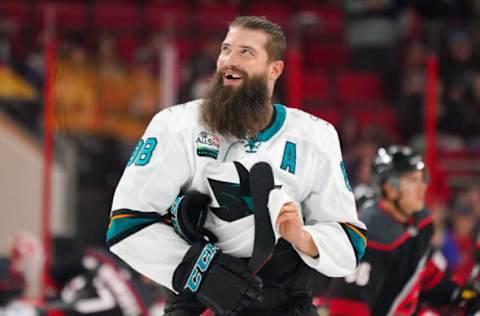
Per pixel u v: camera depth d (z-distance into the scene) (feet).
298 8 89.61
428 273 32.04
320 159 21.97
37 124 61.41
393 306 30.76
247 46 21.42
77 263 40.63
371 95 79.20
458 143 74.28
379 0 85.76
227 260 20.70
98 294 39.83
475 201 60.75
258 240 20.31
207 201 21.22
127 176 21.33
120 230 21.06
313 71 78.43
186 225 20.72
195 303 21.59
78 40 57.47
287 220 20.11
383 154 31.22
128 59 58.18
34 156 61.62
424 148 56.18
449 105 75.10
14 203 62.13
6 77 60.23
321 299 32.42
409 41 78.84
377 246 30.14
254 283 20.59
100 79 57.26
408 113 73.15
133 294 40.45
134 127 57.88
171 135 21.27
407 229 30.66
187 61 58.13
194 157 21.18
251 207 21.13
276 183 21.45
